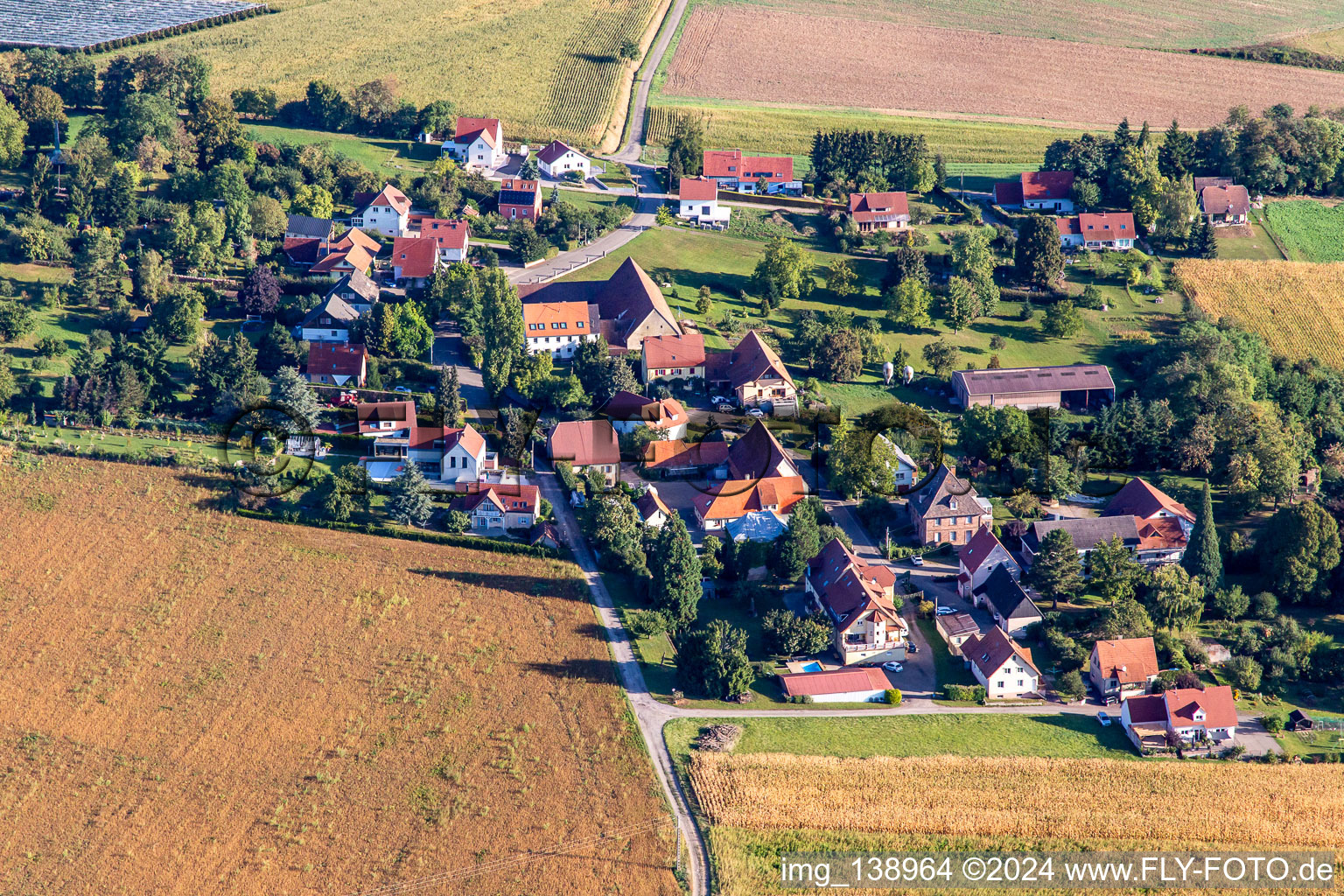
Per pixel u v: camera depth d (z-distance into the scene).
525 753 139.38
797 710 148.88
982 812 133.38
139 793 134.25
